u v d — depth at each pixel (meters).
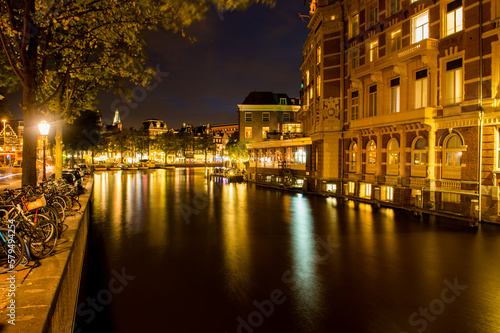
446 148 15.89
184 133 89.81
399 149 18.56
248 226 13.99
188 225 14.27
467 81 14.67
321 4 26.14
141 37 10.64
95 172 62.34
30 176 8.96
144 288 7.43
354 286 7.40
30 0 7.81
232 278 7.97
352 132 22.83
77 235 7.61
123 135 84.69
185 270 8.58
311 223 14.51
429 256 9.50
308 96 31.48
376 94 20.81
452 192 14.57
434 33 16.56
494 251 9.98
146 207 19.59
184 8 6.63
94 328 5.73
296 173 30.83
